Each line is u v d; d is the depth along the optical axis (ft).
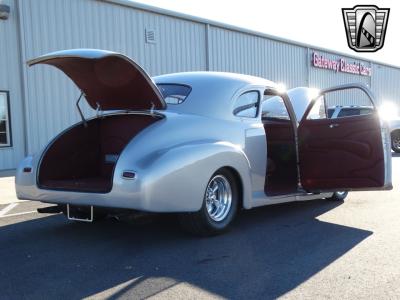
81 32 44.04
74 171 17.75
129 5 47.80
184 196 14.40
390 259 13.73
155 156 14.07
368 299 10.84
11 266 13.21
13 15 39.40
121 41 47.52
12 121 39.58
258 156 17.83
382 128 17.24
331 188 18.86
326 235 16.48
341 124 18.22
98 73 15.75
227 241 15.64
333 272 12.62
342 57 87.56
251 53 64.85
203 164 14.96
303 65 76.74
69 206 15.60
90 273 12.59
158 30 51.26
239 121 17.44
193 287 11.57
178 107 16.57
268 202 17.99
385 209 21.07
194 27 55.67
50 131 41.98
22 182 16.35
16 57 39.70
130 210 14.02
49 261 13.65
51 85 41.98
